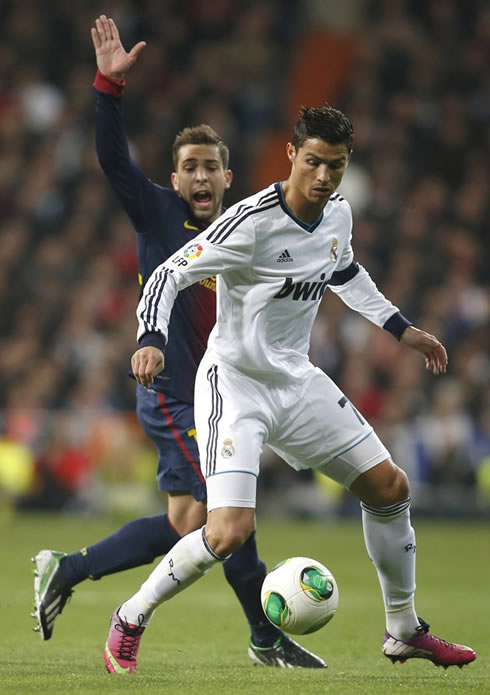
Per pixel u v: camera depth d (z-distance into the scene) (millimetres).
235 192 73375
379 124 75750
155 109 72875
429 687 14812
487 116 76562
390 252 67438
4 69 74500
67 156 70438
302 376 17250
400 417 56562
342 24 81625
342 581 33219
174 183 20422
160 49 76688
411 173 73500
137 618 16891
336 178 16250
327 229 17141
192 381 19266
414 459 56406
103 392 56469
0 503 55312
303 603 16344
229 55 77375
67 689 14148
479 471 56938
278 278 16734
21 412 56500
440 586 32812
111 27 19359
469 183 73875
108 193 68562
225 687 14422
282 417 17125
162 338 15688
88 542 42375
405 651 17781
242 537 16172
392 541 17469
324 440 17281
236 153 74062
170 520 19016
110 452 54531
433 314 63375
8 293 63281
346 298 19047
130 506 53812
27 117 72500
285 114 77688
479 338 62562
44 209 68062
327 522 56344
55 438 55844
